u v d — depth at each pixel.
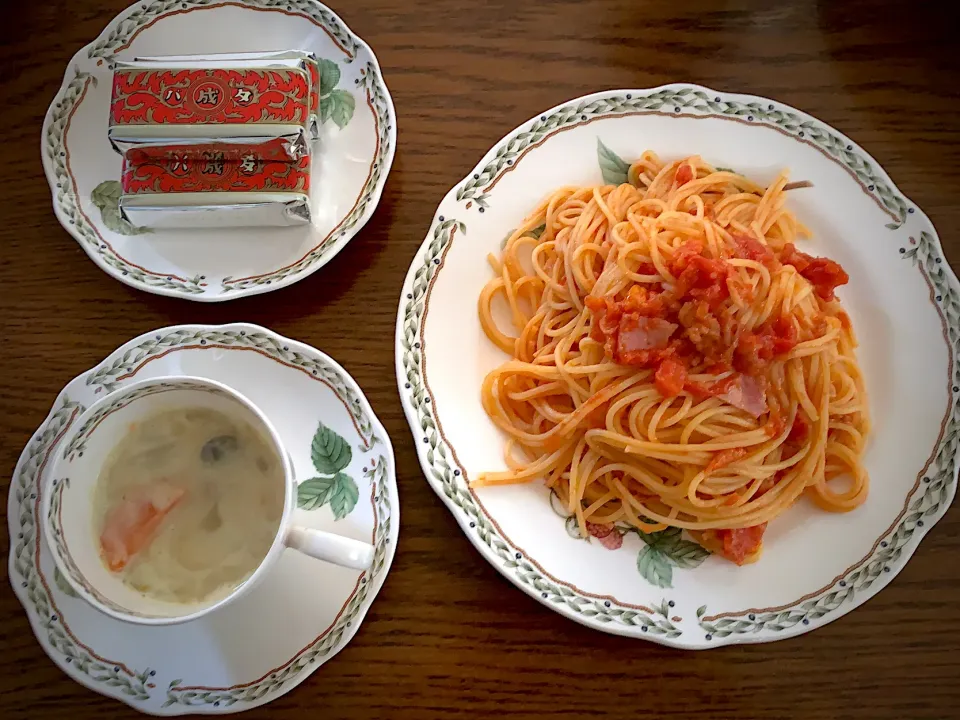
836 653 0.31
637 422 0.34
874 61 0.39
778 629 0.30
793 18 0.40
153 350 0.32
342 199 0.37
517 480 0.33
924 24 0.39
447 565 0.32
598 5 0.40
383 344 0.35
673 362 0.33
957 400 0.33
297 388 0.32
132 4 0.40
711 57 0.39
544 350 0.36
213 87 0.35
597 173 0.37
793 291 0.34
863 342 0.35
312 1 0.39
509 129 0.38
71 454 0.28
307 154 0.35
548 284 0.36
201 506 0.29
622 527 0.33
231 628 0.29
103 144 0.37
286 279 0.34
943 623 0.31
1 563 0.32
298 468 0.31
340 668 0.31
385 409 0.34
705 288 0.33
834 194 0.36
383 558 0.30
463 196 0.35
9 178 0.37
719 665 0.31
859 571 0.31
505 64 0.39
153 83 0.35
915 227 0.35
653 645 0.31
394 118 0.37
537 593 0.30
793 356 0.34
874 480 0.33
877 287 0.35
